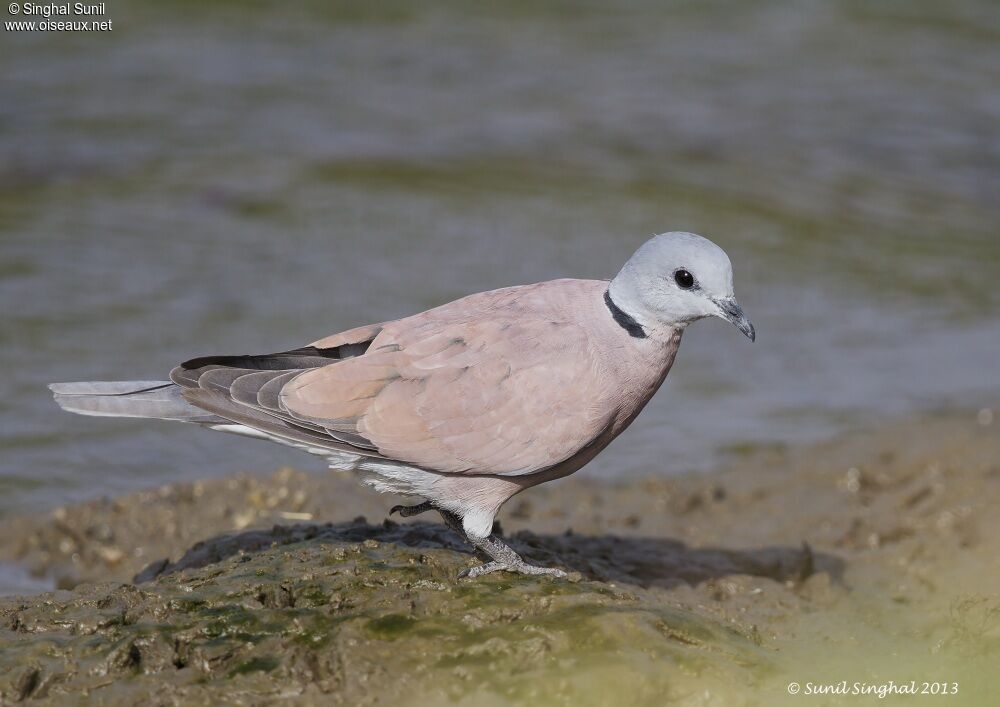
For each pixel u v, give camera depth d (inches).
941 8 1040.8
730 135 855.1
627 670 283.7
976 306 682.8
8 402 514.0
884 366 614.5
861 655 337.4
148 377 530.3
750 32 994.1
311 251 668.7
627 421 355.3
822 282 697.0
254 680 285.0
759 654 309.3
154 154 757.9
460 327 336.8
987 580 402.3
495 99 872.3
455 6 989.2
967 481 497.0
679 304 341.4
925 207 790.5
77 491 468.1
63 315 580.1
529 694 276.7
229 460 504.1
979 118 887.1
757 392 588.7
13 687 278.2
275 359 344.5
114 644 292.4
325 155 784.3
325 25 935.0
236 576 332.8
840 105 899.4
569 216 735.7
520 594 320.8
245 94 834.8
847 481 504.7
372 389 330.3
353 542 363.6
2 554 426.0
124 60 844.0
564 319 344.2
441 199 745.6
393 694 277.4
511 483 342.6
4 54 819.4
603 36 973.8
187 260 647.1
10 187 704.4
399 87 872.3
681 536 455.2
